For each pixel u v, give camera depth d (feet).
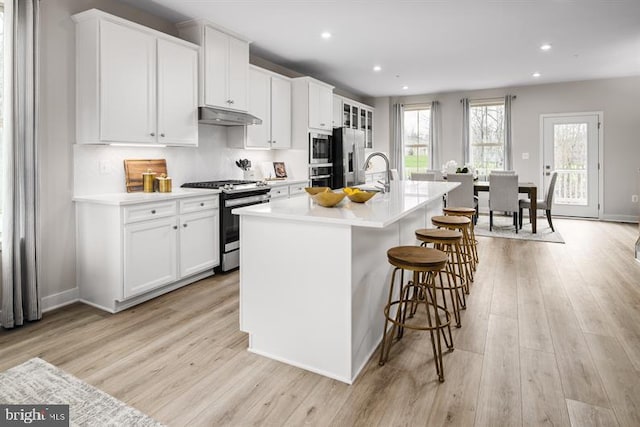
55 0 9.75
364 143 23.43
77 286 10.57
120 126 10.30
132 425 5.53
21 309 8.89
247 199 13.66
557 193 24.43
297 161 18.13
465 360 7.29
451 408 5.89
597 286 11.41
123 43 10.32
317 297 6.89
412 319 9.23
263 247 7.44
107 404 6.00
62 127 10.05
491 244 17.03
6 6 8.48
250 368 7.09
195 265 11.78
